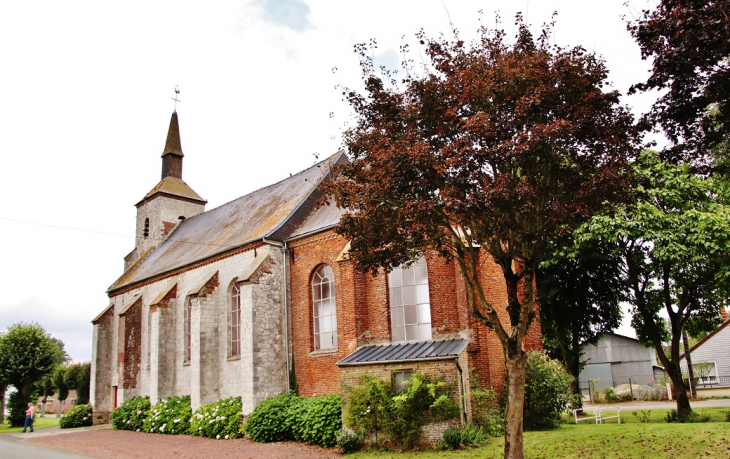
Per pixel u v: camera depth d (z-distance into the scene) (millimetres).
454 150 11172
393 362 17219
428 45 12633
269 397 22359
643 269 22203
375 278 21219
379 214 12148
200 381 25422
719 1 8914
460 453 14539
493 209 10789
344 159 28375
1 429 36469
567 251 22703
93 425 35000
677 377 20109
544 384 17906
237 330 25875
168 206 42688
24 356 39156
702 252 18250
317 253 23500
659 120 10867
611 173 10328
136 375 33312
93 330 37594
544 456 13273
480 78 11445
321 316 23125
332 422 18219
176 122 46500
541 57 11242
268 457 16859
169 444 21734
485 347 18438
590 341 28062
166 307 30031
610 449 13297
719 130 10930
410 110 12703
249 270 23750
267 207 29625
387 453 15648
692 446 12820
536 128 10156
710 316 23141
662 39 9828
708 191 19828
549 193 11664
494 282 19078
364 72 13531
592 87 11094
